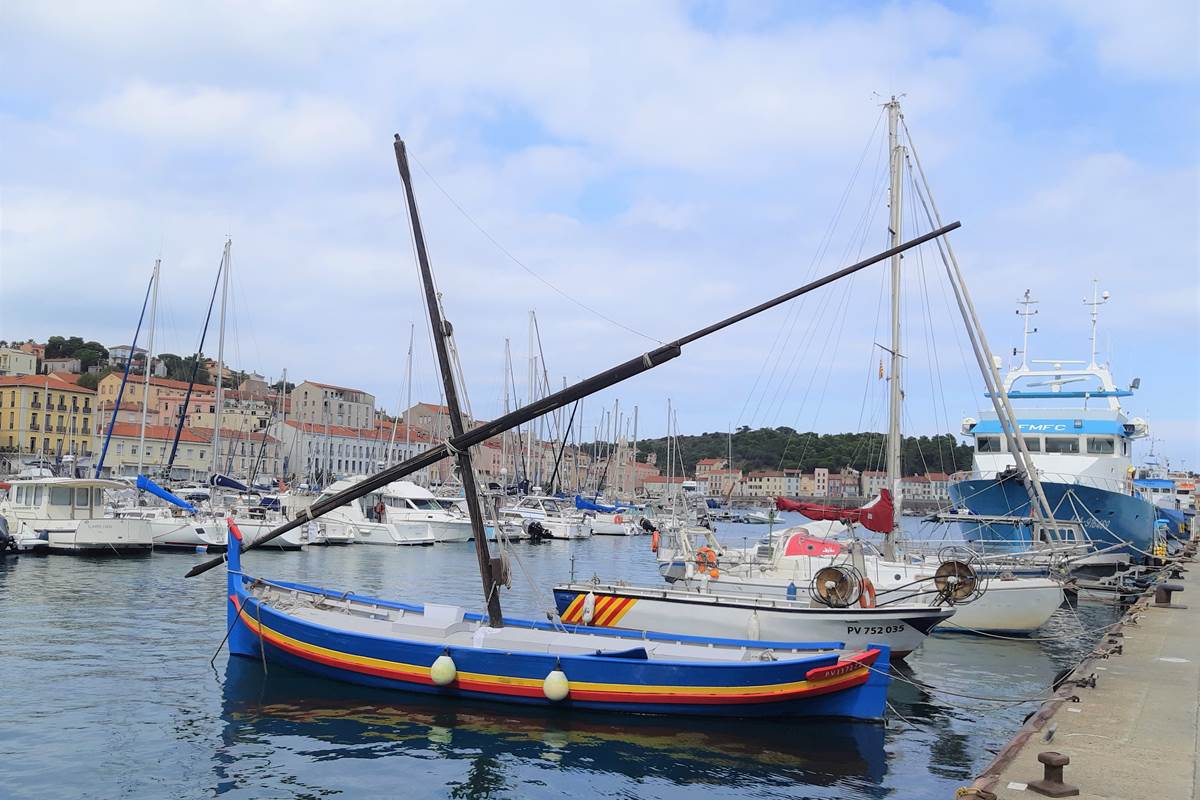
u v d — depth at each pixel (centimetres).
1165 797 783
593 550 5856
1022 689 1728
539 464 9456
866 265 1398
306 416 14025
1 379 11075
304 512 1695
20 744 1232
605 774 1183
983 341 2722
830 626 1759
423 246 1623
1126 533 3384
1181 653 1510
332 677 1560
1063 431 3516
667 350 1413
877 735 1383
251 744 1260
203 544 4134
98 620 2188
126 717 1367
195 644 1897
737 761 1245
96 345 15450
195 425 12300
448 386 1602
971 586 1831
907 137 2672
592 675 1400
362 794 1094
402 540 5241
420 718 1387
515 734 1324
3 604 2416
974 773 1228
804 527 2575
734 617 1828
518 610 2702
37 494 3803
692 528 3066
